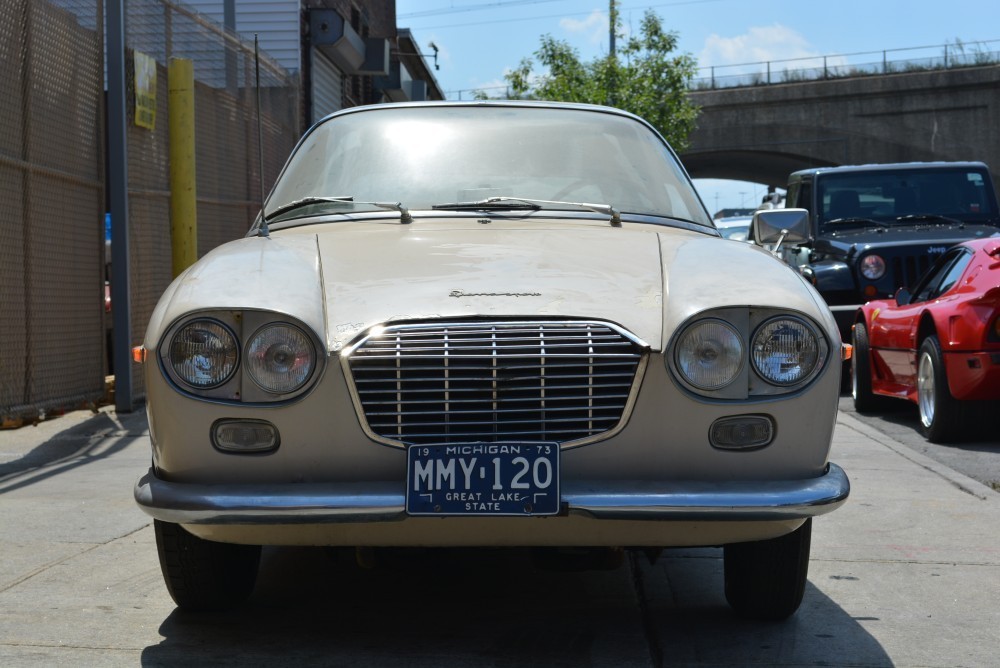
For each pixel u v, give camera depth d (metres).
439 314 3.21
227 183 12.39
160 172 10.59
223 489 3.12
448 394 3.14
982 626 3.78
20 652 3.45
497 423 3.13
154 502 3.16
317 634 3.65
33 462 7.01
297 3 18.81
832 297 11.46
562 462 3.15
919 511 5.56
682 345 3.16
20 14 8.35
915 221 12.34
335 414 3.14
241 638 3.60
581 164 4.50
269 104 13.96
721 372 3.17
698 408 3.16
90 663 3.36
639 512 3.04
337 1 22.42
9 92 8.22
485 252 3.64
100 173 9.65
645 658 3.41
